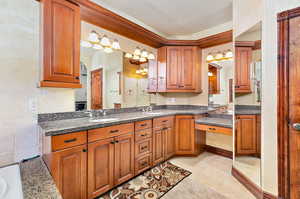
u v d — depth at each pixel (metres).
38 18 1.61
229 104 2.73
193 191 1.72
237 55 1.94
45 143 1.35
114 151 1.72
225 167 2.32
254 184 1.65
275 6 1.42
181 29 2.91
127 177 1.86
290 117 1.37
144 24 2.69
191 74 2.96
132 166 1.93
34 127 1.59
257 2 1.58
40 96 1.65
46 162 1.32
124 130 1.83
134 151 1.96
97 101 2.24
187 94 3.34
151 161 2.23
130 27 2.28
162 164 2.41
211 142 3.00
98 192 1.56
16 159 1.47
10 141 1.45
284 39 1.38
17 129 1.49
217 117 2.86
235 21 1.98
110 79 2.43
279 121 1.42
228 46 2.81
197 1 2.04
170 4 2.11
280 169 1.42
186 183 1.88
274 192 1.45
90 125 1.48
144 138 2.11
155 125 2.30
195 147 2.70
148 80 3.02
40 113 1.64
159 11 2.29
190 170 2.22
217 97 2.90
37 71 1.61
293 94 1.36
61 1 1.56
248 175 1.78
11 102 1.46
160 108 3.31
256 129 1.70
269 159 1.48
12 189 0.81
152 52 3.10
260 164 1.57
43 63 1.45
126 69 2.66
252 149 1.73
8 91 1.44
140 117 2.07
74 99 1.96
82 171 1.43
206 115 2.94
